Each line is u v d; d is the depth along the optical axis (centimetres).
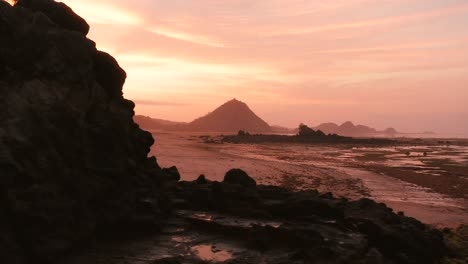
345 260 1430
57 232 1309
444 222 3256
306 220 1847
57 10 1781
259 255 1467
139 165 2034
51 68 1495
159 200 1867
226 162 7312
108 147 1647
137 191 1833
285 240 1566
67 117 1459
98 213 1555
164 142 16362
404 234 1820
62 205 1345
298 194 2131
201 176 2398
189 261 1388
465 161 9544
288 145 17812
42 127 1343
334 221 1816
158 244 1564
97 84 1738
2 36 1435
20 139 1244
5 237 1153
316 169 6781
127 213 1658
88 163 1534
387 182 5484
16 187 1209
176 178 2473
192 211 1981
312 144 19225
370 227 1789
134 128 2050
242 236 1666
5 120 1252
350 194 4394
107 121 1675
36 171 1273
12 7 1508
